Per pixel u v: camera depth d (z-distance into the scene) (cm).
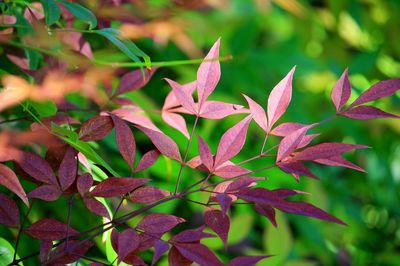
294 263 96
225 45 134
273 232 93
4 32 76
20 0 73
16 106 81
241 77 130
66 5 68
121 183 66
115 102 76
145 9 83
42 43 70
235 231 98
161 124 104
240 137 66
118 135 67
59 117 74
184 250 64
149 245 65
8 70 82
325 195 128
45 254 66
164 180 107
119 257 62
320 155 65
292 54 139
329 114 147
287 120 131
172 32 87
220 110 68
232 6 138
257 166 122
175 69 117
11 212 67
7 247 72
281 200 64
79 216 87
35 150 81
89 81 75
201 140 66
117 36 67
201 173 107
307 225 126
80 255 65
